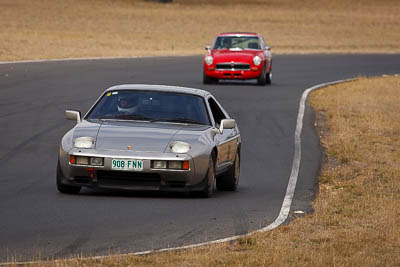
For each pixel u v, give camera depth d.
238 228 27.91
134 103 35.78
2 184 36.19
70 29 199.88
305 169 45.66
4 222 27.47
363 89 96.75
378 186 39.91
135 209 30.56
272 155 50.47
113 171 32.00
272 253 23.27
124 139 32.59
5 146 48.06
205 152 32.84
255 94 84.38
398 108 80.00
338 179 42.47
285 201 34.59
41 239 24.94
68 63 107.00
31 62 105.00
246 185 39.97
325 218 29.83
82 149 32.09
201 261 21.97
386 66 139.38
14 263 21.22
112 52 135.62
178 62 120.88
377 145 56.94
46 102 67.94
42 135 52.56
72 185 32.59
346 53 172.50
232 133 38.12
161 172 32.00
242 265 21.64
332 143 57.09
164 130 33.75
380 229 28.19
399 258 23.56
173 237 25.95
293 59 145.00
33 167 41.84
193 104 36.09
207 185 33.31
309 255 23.16
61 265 21.09
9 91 73.75
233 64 91.00
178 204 32.16
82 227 26.94
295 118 68.12
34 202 31.38
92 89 78.62
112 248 24.03
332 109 75.69
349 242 25.50
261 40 96.31
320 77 111.75
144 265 21.50
